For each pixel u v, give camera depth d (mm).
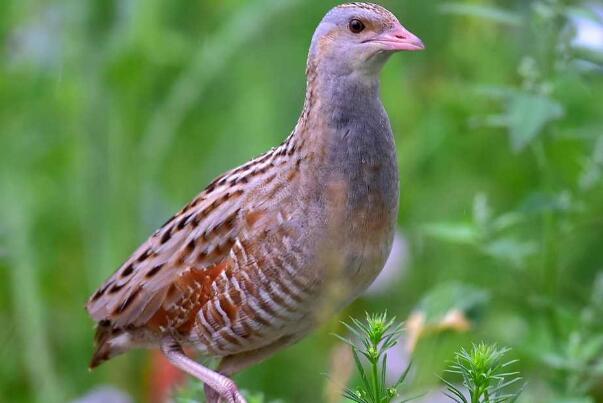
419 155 12852
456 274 12016
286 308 8266
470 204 12727
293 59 13508
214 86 13695
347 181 8055
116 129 12664
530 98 9227
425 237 12516
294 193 8094
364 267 8219
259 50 13484
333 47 8141
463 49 13398
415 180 13008
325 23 8219
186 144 13664
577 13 9523
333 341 11961
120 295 8812
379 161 8133
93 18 12523
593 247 12195
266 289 8227
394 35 8062
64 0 12727
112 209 12562
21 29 13023
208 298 8430
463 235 9672
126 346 9094
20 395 12516
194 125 13695
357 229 8102
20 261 12289
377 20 8109
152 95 13297
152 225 12711
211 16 14078
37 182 13305
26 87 12969
